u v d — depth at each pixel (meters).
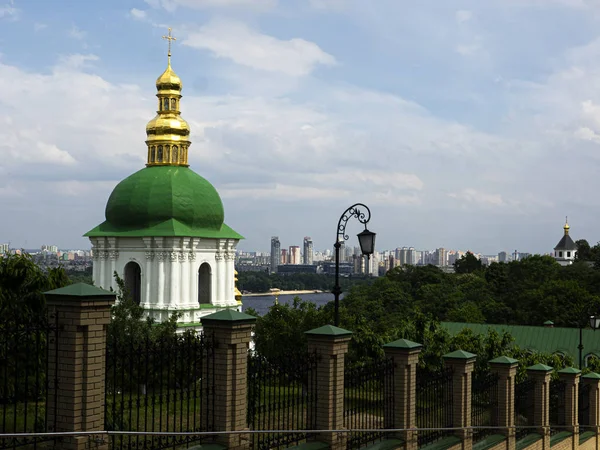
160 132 49.22
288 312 38.72
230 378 12.25
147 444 12.36
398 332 32.31
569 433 26.20
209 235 48.38
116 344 11.71
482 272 123.62
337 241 20.98
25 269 21.25
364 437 16.02
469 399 19.56
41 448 10.33
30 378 14.70
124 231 47.69
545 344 56.34
